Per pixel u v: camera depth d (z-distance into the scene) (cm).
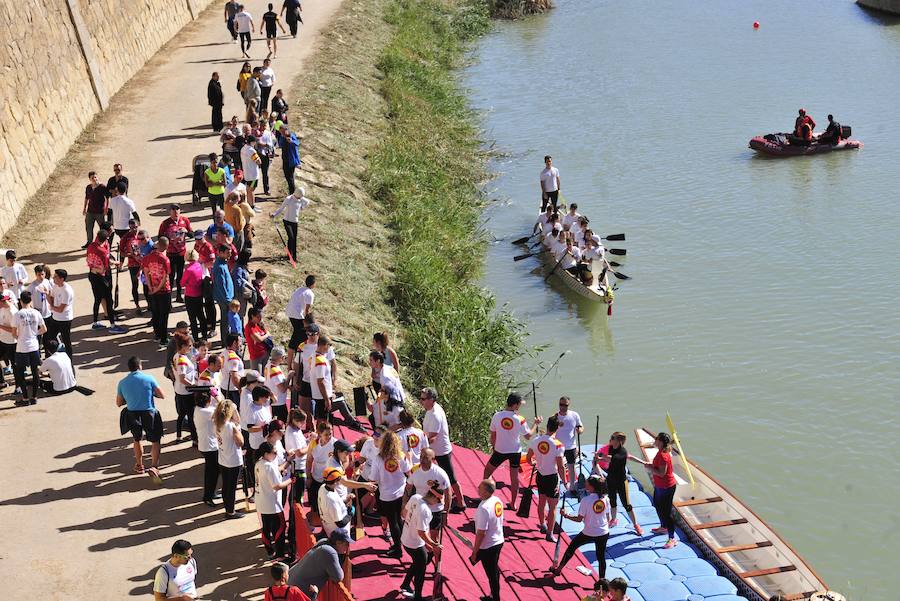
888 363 2512
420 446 1580
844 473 2120
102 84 3734
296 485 1507
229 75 4209
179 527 1567
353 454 1532
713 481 1980
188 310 2094
